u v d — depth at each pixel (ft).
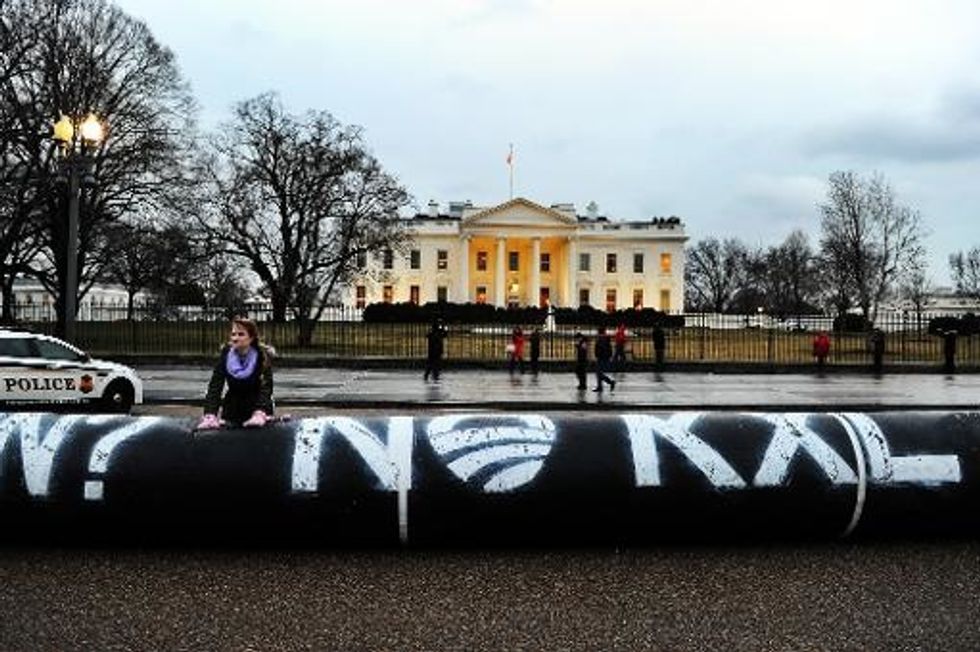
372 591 19.38
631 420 23.44
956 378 91.66
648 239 368.89
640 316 241.35
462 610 18.13
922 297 339.77
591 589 19.57
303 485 21.65
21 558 21.77
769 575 20.70
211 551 22.53
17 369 46.93
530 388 75.36
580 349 75.25
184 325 123.24
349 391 69.46
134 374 52.65
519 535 22.20
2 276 132.77
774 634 16.84
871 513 22.68
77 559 21.71
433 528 21.86
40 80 129.90
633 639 16.55
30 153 126.31
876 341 99.25
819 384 82.53
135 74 146.30
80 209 130.52
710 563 21.68
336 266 183.32
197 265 189.57
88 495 21.61
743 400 64.85
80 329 122.52
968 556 22.47
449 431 22.71
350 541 22.26
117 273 180.14
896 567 21.43
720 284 474.49
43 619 17.42
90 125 66.85
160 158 144.66
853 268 211.20
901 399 66.39
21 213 123.75
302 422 23.36
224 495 21.62
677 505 22.11
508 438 22.49
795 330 172.35
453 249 358.23
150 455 22.06
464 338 147.13
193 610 18.03
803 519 22.56
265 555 22.22
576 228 348.38
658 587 19.75
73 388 49.01
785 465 22.47
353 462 21.90
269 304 175.73
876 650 16.05
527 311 246.68
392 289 357.00
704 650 16.02
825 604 18.62
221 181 188.24
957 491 22.80
